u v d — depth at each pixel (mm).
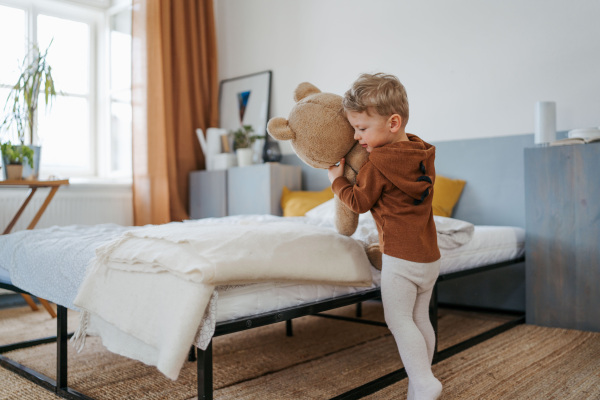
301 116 1427
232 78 4125
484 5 2912
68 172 3822
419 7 3148
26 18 3600
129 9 3941
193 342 1170
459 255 2059
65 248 1621
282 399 1509
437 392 1248
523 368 1770
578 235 2324
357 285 1483
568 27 2646
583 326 2314
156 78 3680
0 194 3094
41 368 1828
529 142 2750
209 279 1116
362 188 1343
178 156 3902
